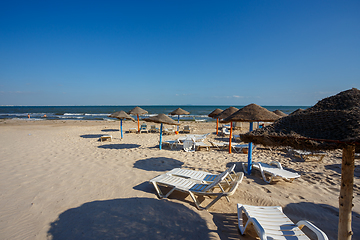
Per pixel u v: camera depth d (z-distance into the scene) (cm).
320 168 529
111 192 362
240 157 648
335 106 204
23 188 380
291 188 392
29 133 1191
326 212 302
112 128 1560
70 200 329
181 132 1348
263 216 244
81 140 969
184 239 233
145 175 459
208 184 355
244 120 469
